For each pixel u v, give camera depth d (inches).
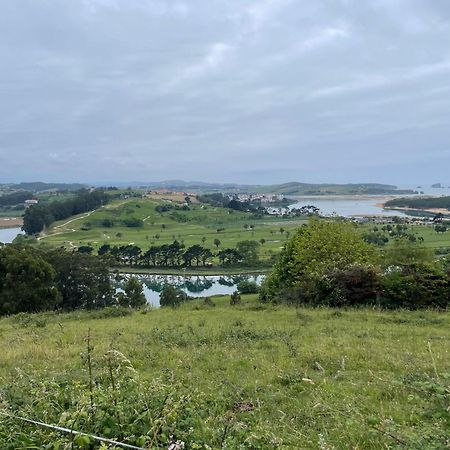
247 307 975.0
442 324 709.3
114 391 219.3
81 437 168.1
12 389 256.2
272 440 202.8
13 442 182.5
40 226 5940.0
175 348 508.7
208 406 284.5
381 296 935.0
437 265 980.6
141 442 173.5
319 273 1034.7
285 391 339.9
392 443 205.6
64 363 433.4
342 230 1342.3
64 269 1919.3
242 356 466.9
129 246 4365.2
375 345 516.1
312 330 637.3
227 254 4227.4
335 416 255.9
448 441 176.2
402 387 317.4
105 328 708.7
